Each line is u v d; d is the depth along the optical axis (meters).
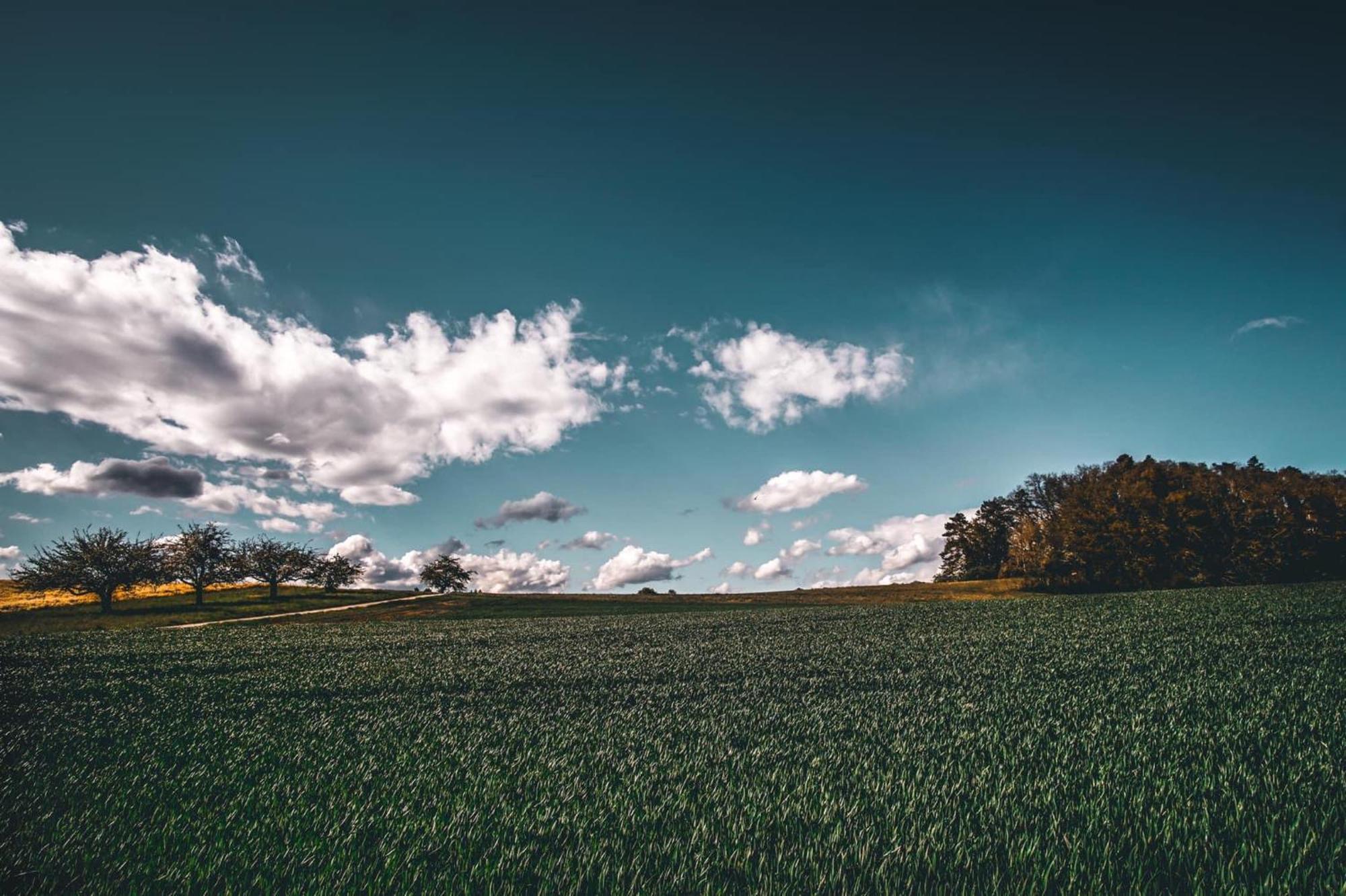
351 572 86.81
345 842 5.53
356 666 22.00
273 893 4.61
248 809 6.69
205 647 30.30
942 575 95.38
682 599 78.19
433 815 6.34
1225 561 60.53
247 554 79.06
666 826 5.78
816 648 23.92
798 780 7.25
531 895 4.54
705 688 15.52
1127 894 4.35
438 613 63.84
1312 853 4.89
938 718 10.74
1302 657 17.28
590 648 26.52
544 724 11.46
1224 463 78.38
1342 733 8.83
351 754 9.38
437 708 13.92
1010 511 91.19
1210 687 12.97
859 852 5.04
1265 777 6.76
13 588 76.88
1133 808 5.94
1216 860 4.79
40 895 4.71
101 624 58.25
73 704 15.04
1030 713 11.02
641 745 9.41
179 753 9.60
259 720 12.59
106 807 6.88
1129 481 66.12
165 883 4.82
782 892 4.41
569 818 6.09
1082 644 22.03
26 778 8.08
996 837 5.29
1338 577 58.78
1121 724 9.80
